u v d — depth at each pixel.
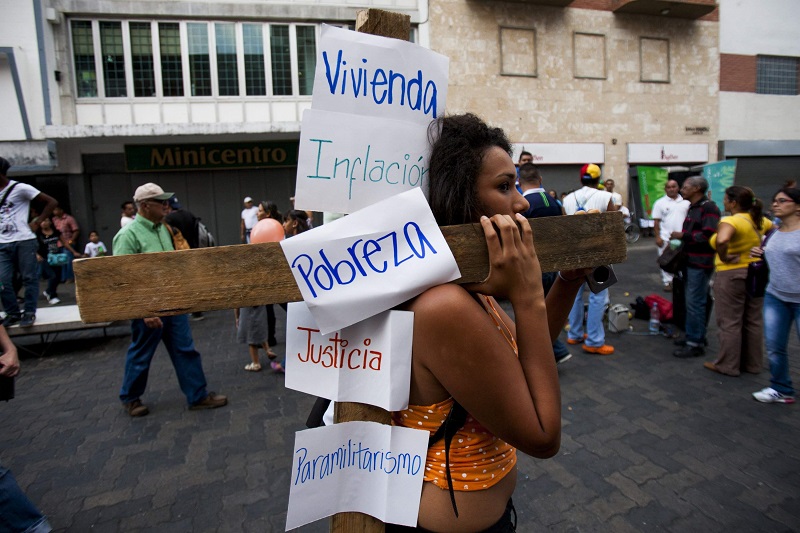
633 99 14.30
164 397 3.97
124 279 0.75
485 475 0.94
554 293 1.17
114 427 3.44
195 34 11.55
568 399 3.60
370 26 0.90
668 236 7.00
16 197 4.96
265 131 11.57
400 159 0.92
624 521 2.28
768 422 3.18
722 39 15.20
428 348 0.84
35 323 5.16
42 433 3.37
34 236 5.12
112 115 11.41
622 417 3.30
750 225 3.83
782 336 3.41
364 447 0.93
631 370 4.14
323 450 0.91
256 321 4.35
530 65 13.23
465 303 0.81
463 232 0.86
